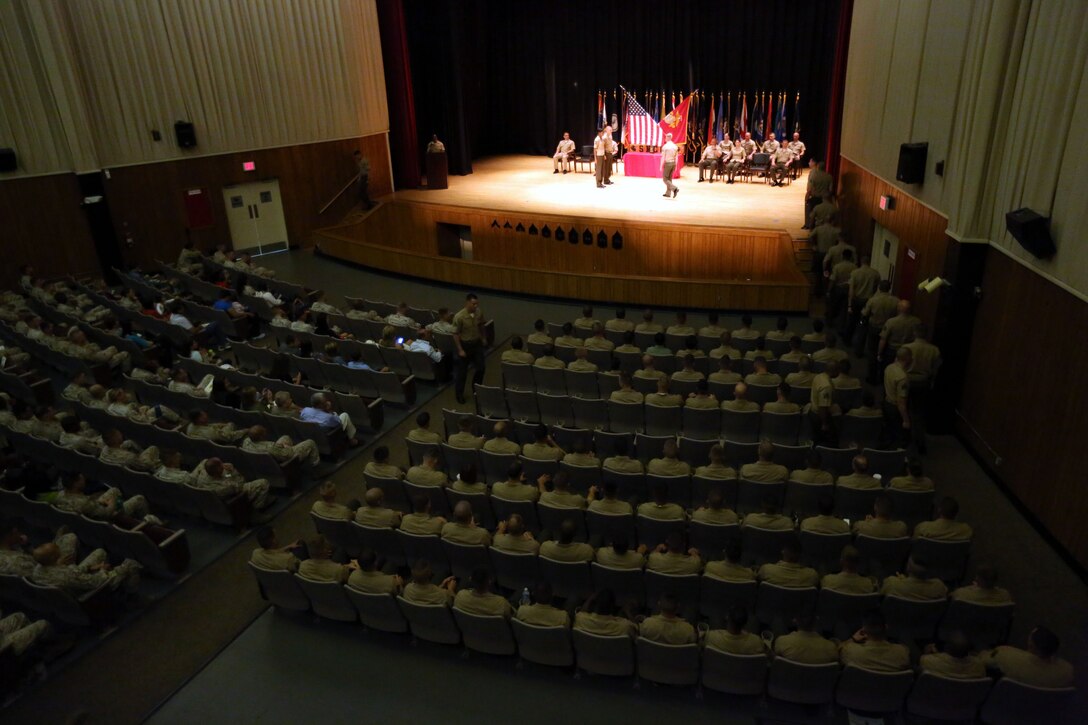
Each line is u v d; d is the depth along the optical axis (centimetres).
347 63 1909
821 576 675
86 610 664
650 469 759
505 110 2566
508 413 998
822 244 1430
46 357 1191
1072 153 692
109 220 1617
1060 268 716
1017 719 509
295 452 877
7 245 1499
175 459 818
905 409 858
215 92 1714
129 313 1292
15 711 605
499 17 2448
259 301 1356
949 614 576
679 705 584
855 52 1512
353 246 1747
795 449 801
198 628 687
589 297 1485
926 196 1036
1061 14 707
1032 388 778
